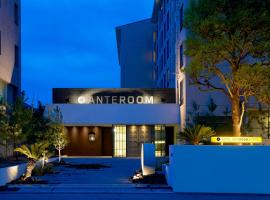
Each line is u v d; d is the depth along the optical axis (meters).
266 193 15.51
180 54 33.59
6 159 27.19
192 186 15.54
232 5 18.72
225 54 18.97
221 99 29.83
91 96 36.66
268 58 19.62
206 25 18.11
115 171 23.20
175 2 37.31
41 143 19.59
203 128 20.84
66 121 35.00
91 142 38.56
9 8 32.66
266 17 17.89
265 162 15.64
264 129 28.86
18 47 35.53
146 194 14.92
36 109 25.44
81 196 14.33
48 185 16.55
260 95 19.61
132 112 35.34
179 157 15.63
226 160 15.67
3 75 30.44
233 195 15.10
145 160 19.28
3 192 15.05
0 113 22.77
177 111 35.09
